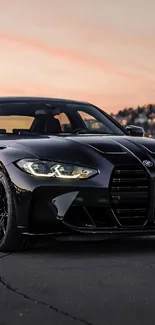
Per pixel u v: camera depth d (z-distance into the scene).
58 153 5.12
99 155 5.11
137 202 5.07
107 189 4.99
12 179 5.08
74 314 3.12
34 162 5.05
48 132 6.10
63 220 4.97
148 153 5.23
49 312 3.17
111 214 5.02
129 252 5.00
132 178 5.05
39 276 4.08
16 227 5.07
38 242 5.19
